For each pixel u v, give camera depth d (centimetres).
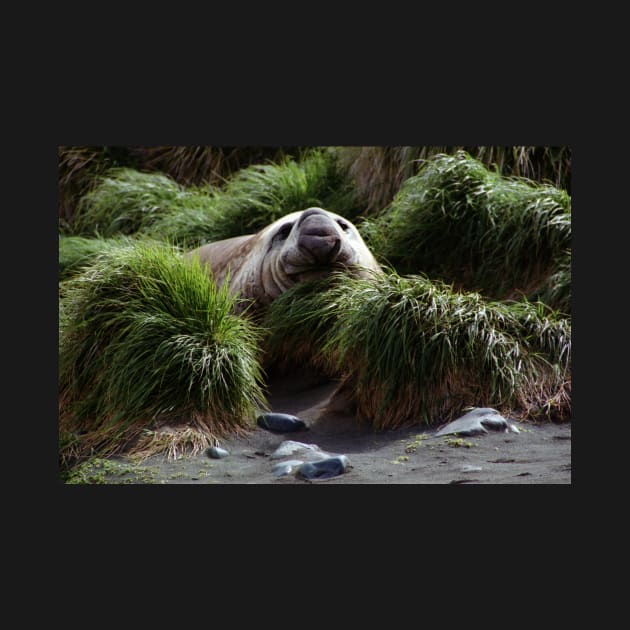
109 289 1170
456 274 1434
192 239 1733
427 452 996
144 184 2000
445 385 1082
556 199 1383
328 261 1198
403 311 1090
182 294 1130
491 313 1134
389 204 1656
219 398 1082
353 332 1095
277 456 1008
